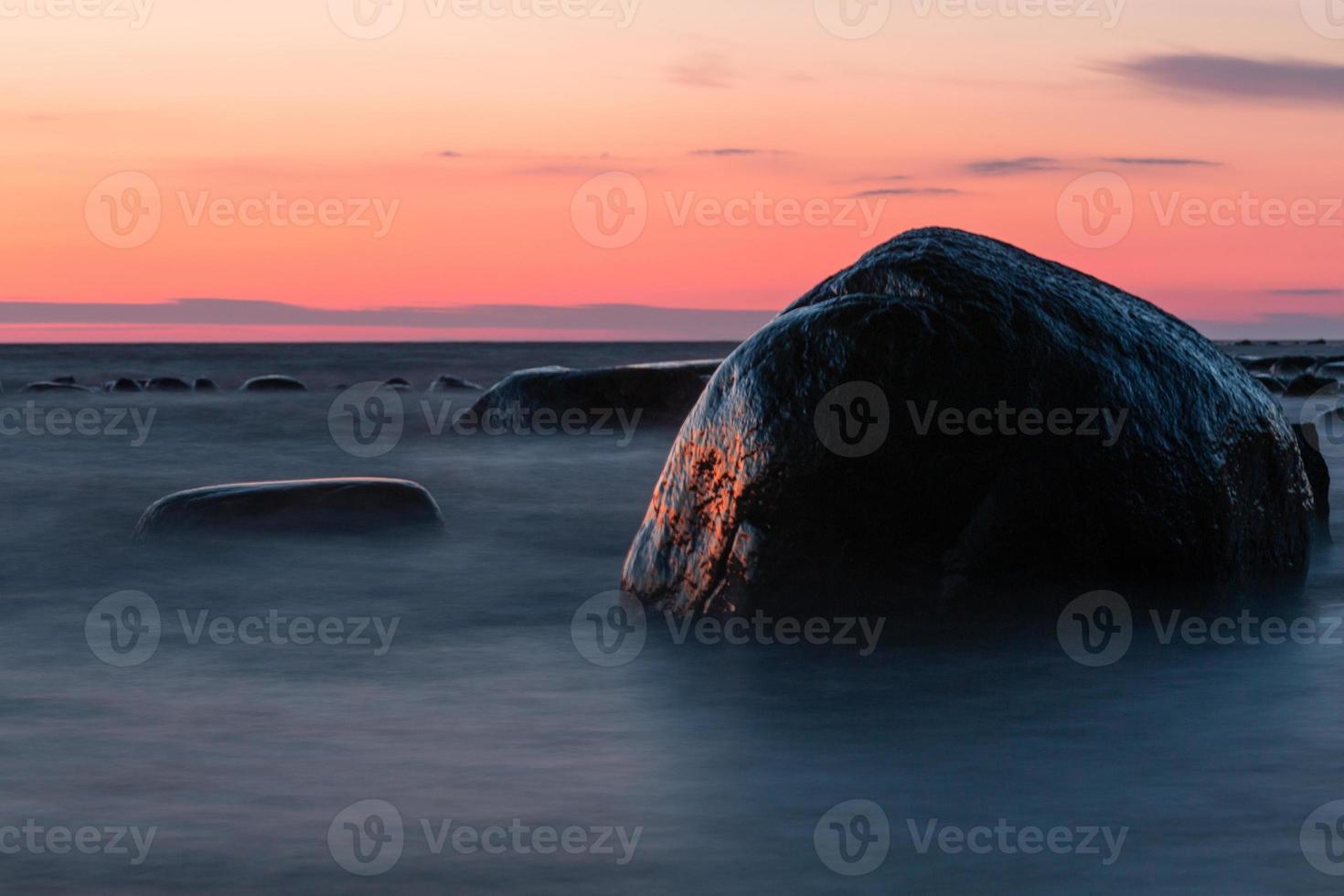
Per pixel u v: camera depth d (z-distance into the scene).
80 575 6.40
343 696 4.30
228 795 3.33
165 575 6.39
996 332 5.05
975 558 4.93
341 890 2.78
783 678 4.45
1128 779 3.41
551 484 9.95
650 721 3.98
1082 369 5.08
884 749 3.69
